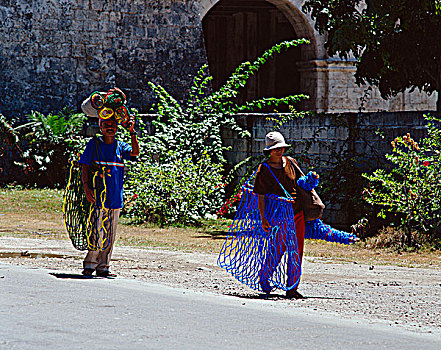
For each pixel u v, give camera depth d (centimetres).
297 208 1401
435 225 2447
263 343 875
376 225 2680
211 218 3394
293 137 3181
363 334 983
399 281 1692
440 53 3025
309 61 5706
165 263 1895
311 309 1247
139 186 3186
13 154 4325
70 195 1545
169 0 4869
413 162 2442
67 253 2008
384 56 3042
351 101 5753
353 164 2836
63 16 4650
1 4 4525
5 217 3117
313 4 3169
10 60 4547
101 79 4744
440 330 1084
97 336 873
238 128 3566
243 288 1509
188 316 1041
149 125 3894
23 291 1205
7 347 802
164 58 4878
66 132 4269
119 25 4766
